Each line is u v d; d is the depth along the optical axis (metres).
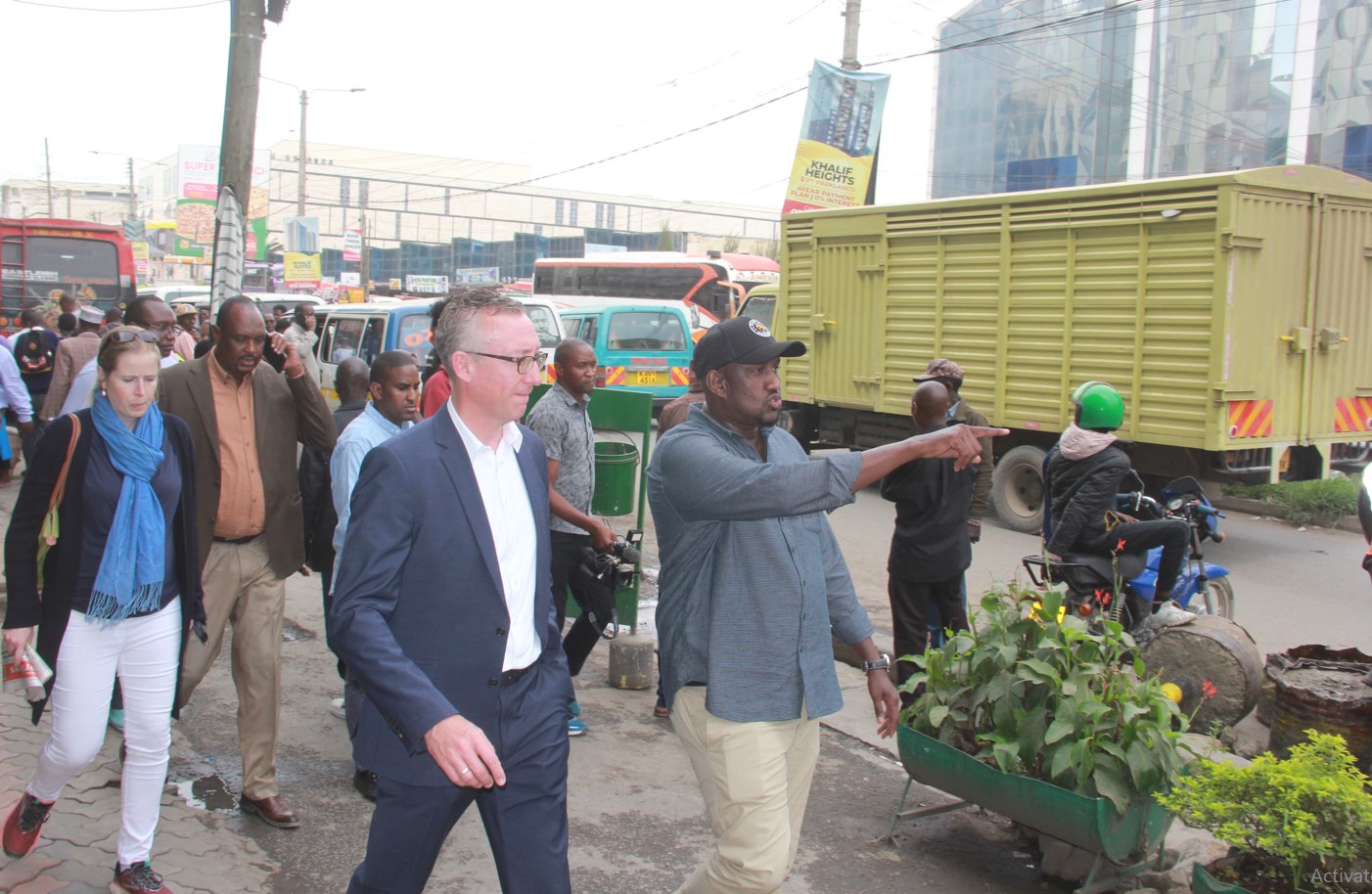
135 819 3.38
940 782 3.99
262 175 57.81
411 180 105.75
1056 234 10.63
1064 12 50.25
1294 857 3.07
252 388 4.08
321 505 4.62
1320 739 3.31
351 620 2.49
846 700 5.75
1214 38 45.59
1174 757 3.59
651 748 5.04
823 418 13.67
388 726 2.63
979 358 11.47
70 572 3.25
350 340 14.41
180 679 3.68
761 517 2.72
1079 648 3.84
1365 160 41.84
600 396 6.52
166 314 6.91
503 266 98.62
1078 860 3.79
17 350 12.48
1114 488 5.62
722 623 2.89
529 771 2.72
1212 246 9.41
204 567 3.95
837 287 13.09
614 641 5.89
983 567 9.34
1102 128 49.91
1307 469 10.66
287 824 4.12
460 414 2.74
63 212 116.75
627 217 115.06
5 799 3.98
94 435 3.27
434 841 2.66
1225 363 9.40
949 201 11.59
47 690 3.36
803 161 20.09
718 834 2.91
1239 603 8.48
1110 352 10.27
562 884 2.74
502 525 2.76
